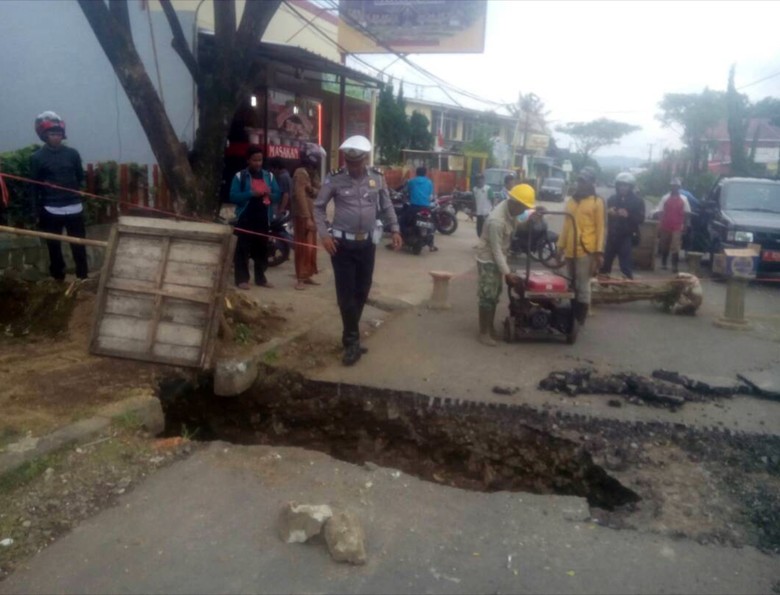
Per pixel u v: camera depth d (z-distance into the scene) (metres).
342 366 6.78
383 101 30.88
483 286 7.55
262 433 5.88
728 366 7.26
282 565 3.52
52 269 7.88
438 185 30.80
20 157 8.20
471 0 19.03
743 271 8.87
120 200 9.74
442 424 5.76
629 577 3.53
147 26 12.25
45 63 12.38
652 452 5.15
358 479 4.45
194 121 12.37
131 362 6.17
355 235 6.64
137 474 4.36
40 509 3.91
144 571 3.43
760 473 4.82
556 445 5.35
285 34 16.83
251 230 9.29
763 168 33.12
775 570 3.63
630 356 7.52
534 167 60.69
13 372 5.78
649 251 14.29
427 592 3.36
